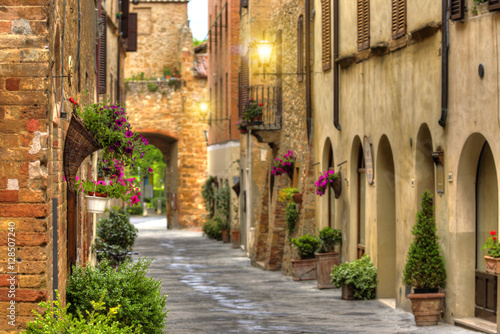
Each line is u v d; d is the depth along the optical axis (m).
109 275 9.73
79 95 11.34
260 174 31.69
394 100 15.09
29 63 7.52
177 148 50.72
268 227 27.33
